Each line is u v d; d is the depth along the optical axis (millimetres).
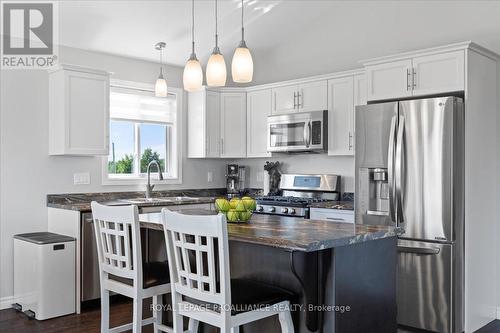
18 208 4297
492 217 3953
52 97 4434
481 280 3791
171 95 5551
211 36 5078
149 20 4523
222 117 5562
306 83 4973
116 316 3895
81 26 4383
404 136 3693
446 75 3629
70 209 4125
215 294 2104
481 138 3781
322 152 5094
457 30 4203
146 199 4906
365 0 4812
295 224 2736
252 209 2855
